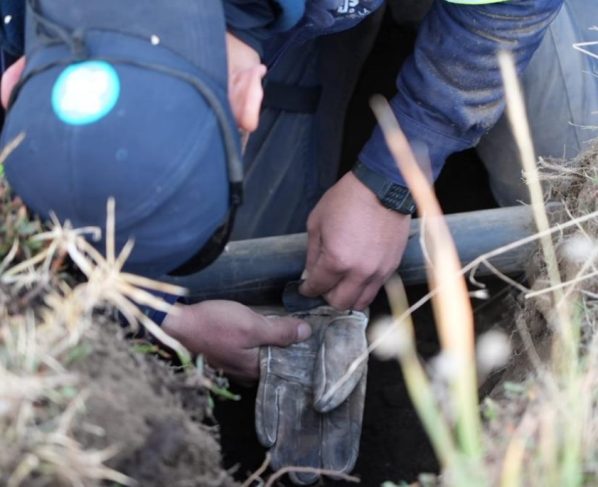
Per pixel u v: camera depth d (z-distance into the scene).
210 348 1.43
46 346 0.94
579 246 1.26
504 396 1.22
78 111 0.93
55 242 0.99
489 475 0.97
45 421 0.90
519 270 1.52
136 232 0.97
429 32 1.39
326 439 1.43
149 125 0.93
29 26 1.04
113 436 0.92
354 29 1.69
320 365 1.43
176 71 0.96
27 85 0.98
